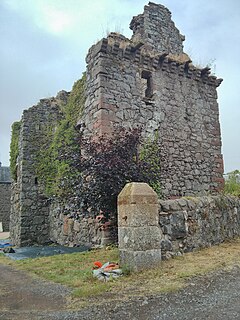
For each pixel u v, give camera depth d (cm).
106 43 970
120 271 484
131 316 328
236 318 309
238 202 799
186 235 605
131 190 521
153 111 1047
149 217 518
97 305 364
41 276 535
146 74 1082
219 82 1238
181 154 1080
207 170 1131
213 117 1202
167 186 1017
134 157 772
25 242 1193
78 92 1127
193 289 405
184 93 1142
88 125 995
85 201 722
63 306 370
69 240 1037
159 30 1216
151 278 455
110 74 973
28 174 1254
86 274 506
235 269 491
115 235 811
